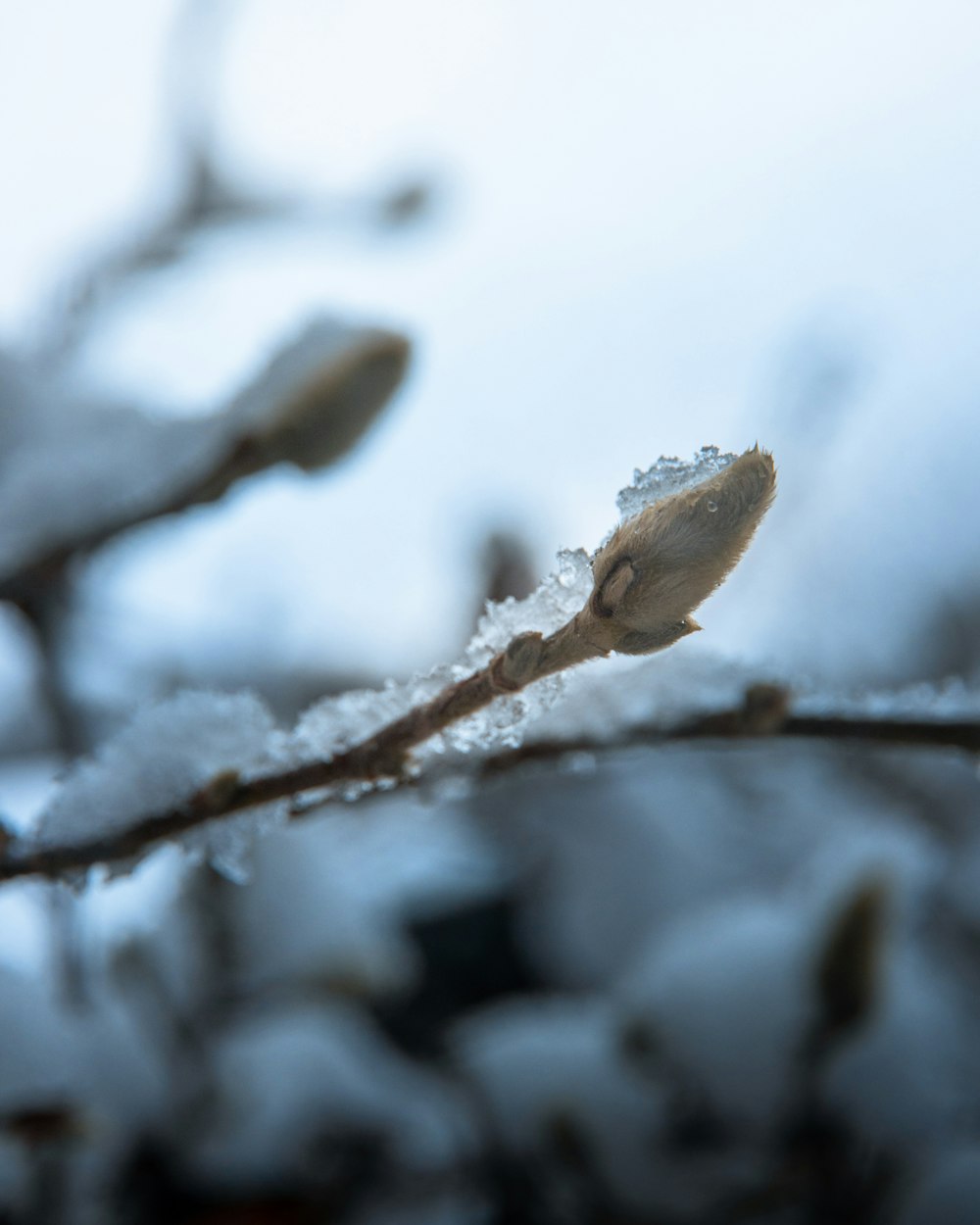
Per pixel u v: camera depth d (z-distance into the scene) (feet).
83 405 1.78
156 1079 2.29
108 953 2.49
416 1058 2.83
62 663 2.70
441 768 1.45
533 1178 2.37
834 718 1.44
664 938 2.72
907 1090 2.32
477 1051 2.58
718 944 2.50
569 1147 2.35
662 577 1.18
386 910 3.12
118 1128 2.20
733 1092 2.34
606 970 3.15
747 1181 2.28
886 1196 2.25
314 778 1.31
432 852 3.42
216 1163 2.27
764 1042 2.34
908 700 1.47
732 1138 2.33
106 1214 2.15
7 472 1.69
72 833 1.38
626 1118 2.34
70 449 1.68
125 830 1.35
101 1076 2.23
